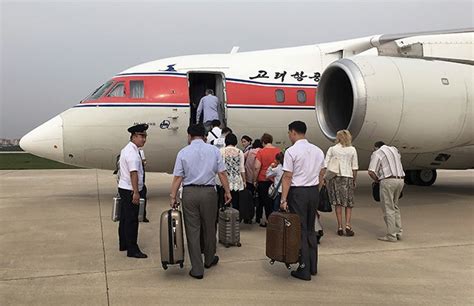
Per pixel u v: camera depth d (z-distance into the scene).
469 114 8.15
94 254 5.76
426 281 4.62
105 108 9.27
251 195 7.23
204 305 3.98
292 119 9.97
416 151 8.53
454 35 8.69
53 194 11.97
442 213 8.72
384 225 7.59
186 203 4.76
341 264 5.24
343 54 10.31
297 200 4.66
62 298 4.16
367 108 7.61
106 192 12.39
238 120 9.65
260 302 4.05
